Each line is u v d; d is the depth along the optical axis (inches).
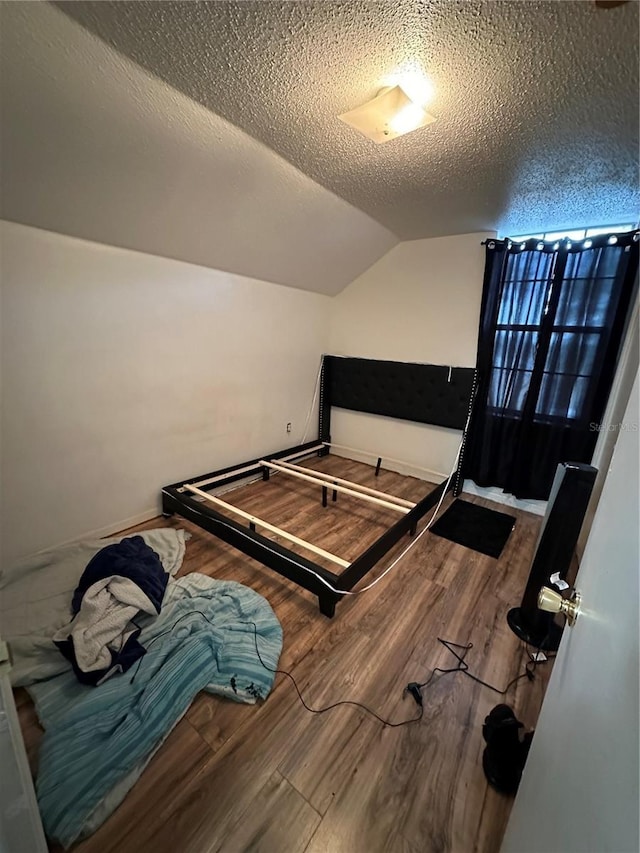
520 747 44.4
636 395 24.7
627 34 37.5
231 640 59.7
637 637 16.2
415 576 80.4
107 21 39.8
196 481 105.4
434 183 78.2
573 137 57.3
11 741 24.0
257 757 44.9
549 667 58.9
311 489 123.6
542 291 101.8
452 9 36.6
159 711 48.2
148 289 87.7
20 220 65.3
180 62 45.6
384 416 140.3
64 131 53.2
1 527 72.7
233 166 69.5
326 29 40.0
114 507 90.5
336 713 50.4
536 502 112.3
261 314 118.6
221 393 111.9
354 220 101.1
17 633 59.7
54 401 76.0
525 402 108.1
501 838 38.2
